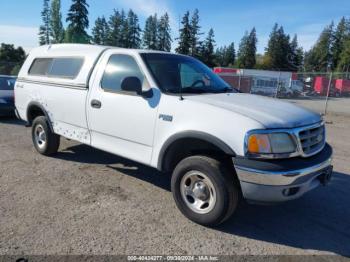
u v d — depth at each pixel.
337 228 3.89
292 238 3.62
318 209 4.39
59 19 70.00
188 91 4.30
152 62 4.42
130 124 4.32
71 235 3.41
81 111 5.01
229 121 3.44
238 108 3.64
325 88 36.72
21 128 8.76
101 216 3.86
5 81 10.87
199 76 4.82
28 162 5.72
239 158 3.34
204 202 3.73
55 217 3.78
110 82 4.65
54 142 5.93
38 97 5.89
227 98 4.09
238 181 3.54
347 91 36.94
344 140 9.23
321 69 106.50
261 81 33.00
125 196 4.46
